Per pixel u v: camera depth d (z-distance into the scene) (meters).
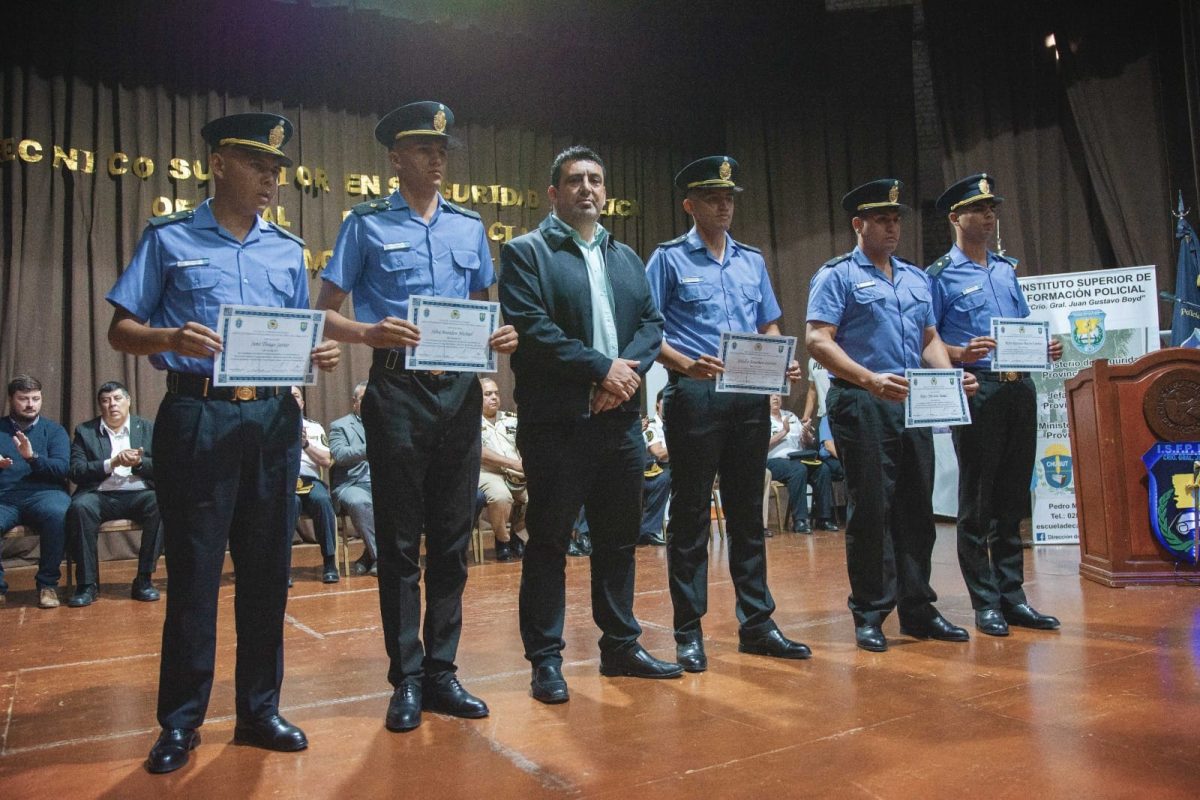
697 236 2.96
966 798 1.67
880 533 2.92
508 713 2.29
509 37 7.70
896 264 3.13
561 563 2.51
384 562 2.28
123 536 6.32
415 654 2.28
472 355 2.28
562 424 2.46
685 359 2.75
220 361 1.96
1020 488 3.19
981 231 3.33
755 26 8.05
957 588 3.97
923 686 2.42
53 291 6.29
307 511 5.05
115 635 3.62
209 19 6.84
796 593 3.96
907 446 3.00
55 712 2.49
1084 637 2.93
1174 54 6.84
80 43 6.45
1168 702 2.20
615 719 2.21
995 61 7.48
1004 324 3.14
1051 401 5.37
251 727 2.11
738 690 2.44
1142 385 3.82
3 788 1.89
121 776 1.94
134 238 6.50
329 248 7.12
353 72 7.31
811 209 8.11
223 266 2.09
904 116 8.05
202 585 2.03
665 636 3.19
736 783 1.77
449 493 2.32
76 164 6.38
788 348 2.76
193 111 6.77
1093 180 7.09
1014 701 2.25
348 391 7.04
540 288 2.51
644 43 7.81
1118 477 3.83
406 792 1.78
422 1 6.88
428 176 2.37
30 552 6.07
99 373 6.34
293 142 7.10
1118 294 5.29
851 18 8.05
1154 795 1.65
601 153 8.21
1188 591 3.61
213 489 2.02
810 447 7.10
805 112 8.16
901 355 3.00
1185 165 6.79
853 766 1.84
